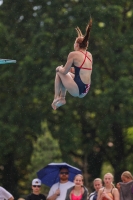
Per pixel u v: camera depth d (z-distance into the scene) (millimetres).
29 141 99188
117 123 98250
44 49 99250
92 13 99438
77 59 37969
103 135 97000
